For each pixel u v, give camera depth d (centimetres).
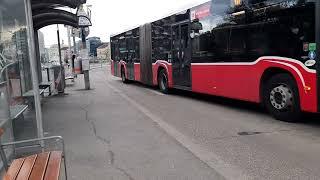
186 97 1479
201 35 1250
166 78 1612
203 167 597
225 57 1112
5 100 621
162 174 571
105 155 685
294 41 856
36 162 429
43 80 2083
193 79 1325
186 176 559
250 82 1008
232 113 1065
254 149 686
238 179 540
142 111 1156
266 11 934
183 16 1398
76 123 1007
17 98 689
